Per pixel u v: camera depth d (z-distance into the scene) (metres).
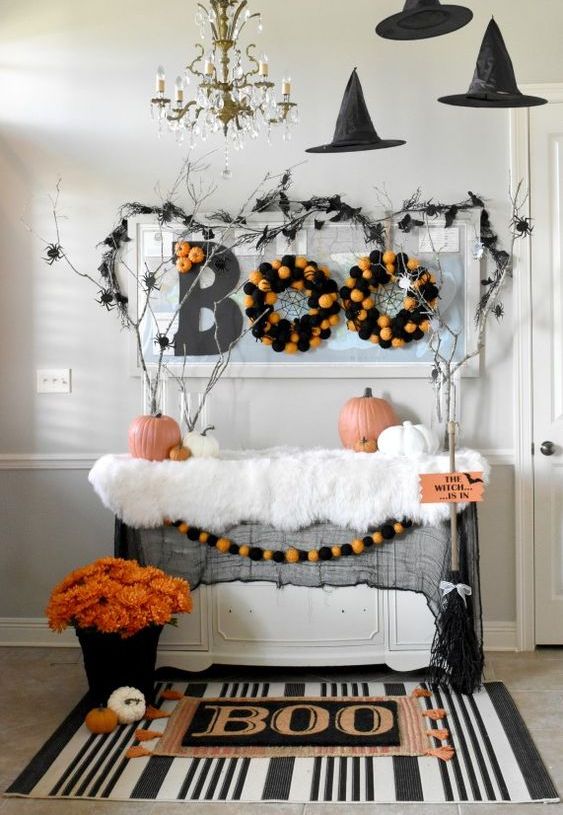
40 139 4.36
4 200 4.38
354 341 4.28
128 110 4.32
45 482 4.43
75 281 4.38
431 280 4.22
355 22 4.24
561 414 4.29
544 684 3.88
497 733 3.38
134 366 4.34
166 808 2.91
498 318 4.27
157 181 4.33
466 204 4.23
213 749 3.28
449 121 4.25
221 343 4.31
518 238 4.25
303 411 4.33
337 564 3.87
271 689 3.86
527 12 4.20
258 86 3.35
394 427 4.00
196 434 4.05
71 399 4.40
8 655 4.33
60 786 3.03
